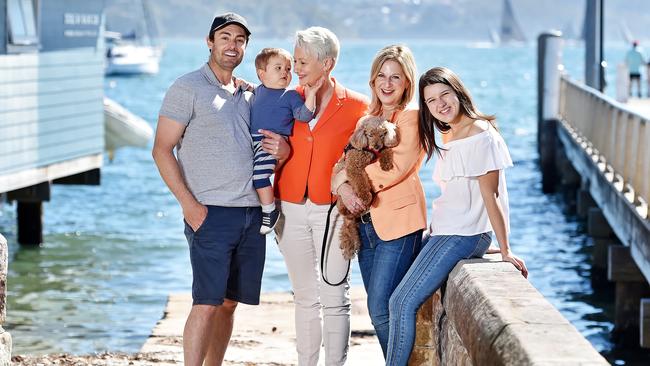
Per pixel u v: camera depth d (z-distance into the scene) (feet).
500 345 13.33
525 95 268.41
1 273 19.76
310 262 22.04
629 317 42.14
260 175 21.09
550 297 49.93
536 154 122.01
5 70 51.96
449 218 19.33
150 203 81.61
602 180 52.19
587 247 63.41
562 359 12.07
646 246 36.76
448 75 19.35
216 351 22.61
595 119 61.52
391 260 20.39
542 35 92.48
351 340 29.27
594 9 92.38
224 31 20.88
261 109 21.22
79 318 40.52
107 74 361.92
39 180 56.08
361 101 21.66
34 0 55.01
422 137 19.86
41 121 56.03
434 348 20.89
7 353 20.15
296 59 20.83
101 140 63.77
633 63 117.60
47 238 63.98
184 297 36.29
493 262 18.45
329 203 21.49
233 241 21.16
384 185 20.21
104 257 57.00
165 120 20.89
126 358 28.02
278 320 32.14
